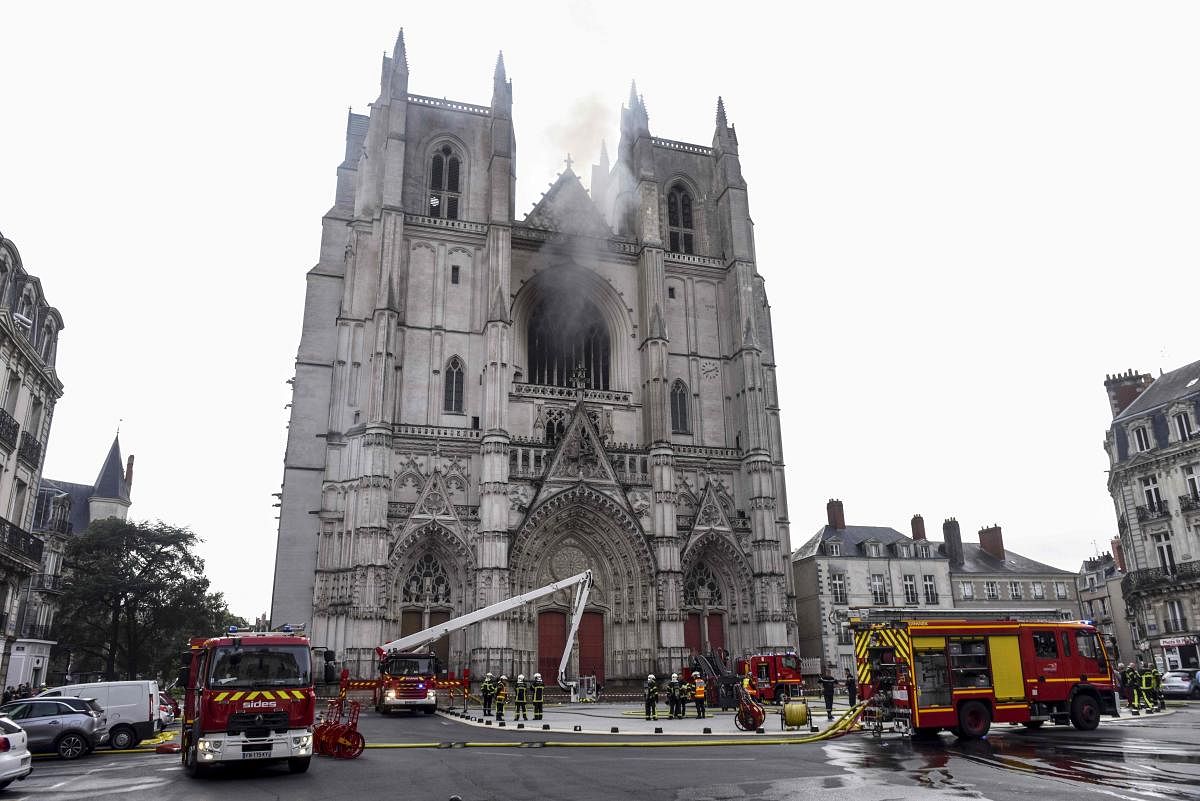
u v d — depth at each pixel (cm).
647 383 6975
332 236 7300
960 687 2939
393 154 6856
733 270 7662
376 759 2503
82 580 7912
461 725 3844
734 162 8094
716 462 7075
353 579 5766
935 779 1931
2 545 4322
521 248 7312
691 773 2089
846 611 8750
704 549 6744
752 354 7294
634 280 7525
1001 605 9381
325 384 6769
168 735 3897
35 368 4719
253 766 2389
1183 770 2027
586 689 5956
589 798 1728
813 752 2553
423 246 6962
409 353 6662
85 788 2031
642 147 7625
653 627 6219
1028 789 1759
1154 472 6744
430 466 6316
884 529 9544
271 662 2259
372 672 5500
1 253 4188
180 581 8438
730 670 6341
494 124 7200
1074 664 3150
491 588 5869
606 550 6494
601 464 6506
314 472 6481
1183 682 5669
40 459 4978
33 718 2952
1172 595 6488
